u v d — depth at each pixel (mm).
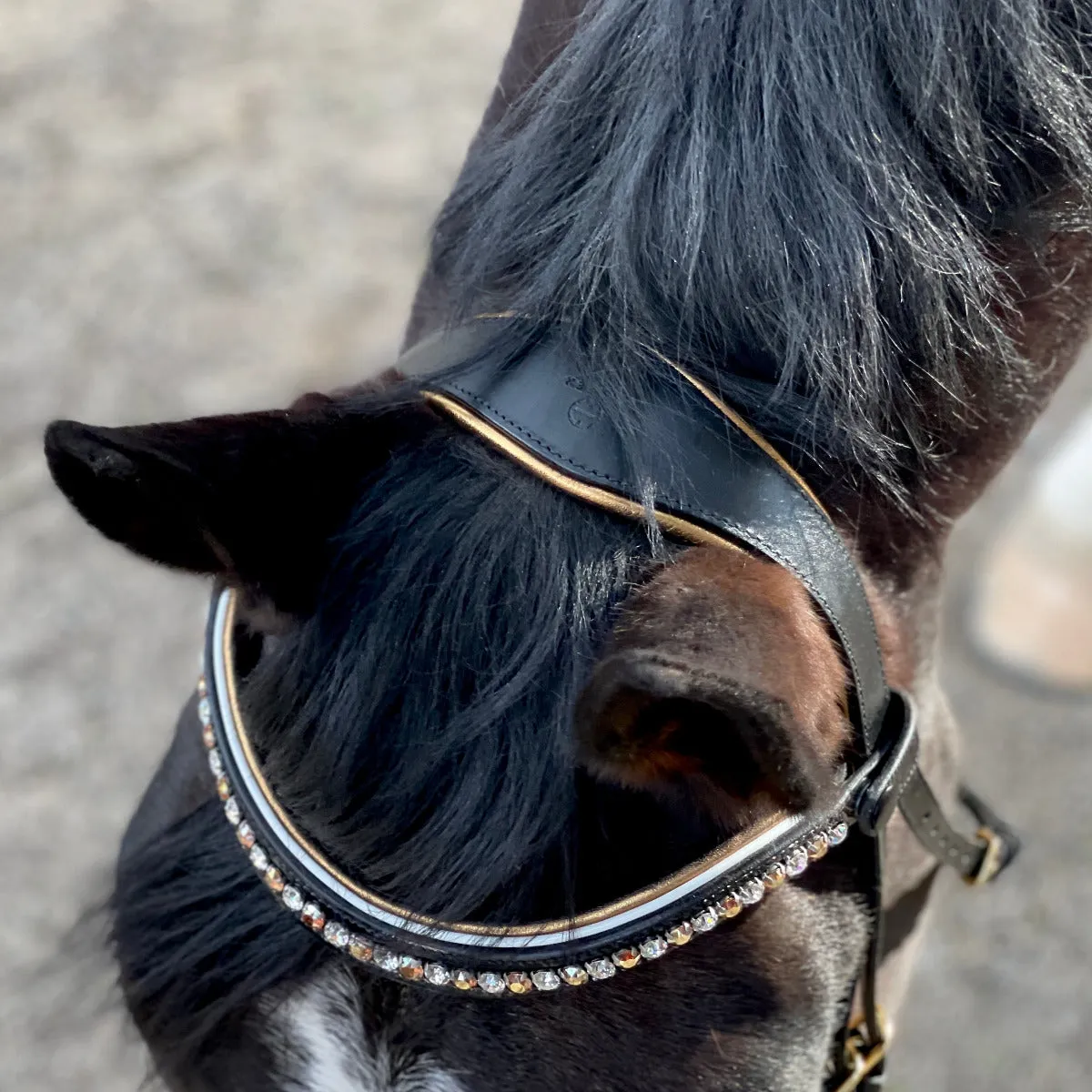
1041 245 770
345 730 629
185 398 2398
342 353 2475
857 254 678
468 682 616
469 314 745
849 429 688
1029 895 1863
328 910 637
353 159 3021
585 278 678
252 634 735
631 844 626
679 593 575
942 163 719
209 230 2799
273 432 650
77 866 1812
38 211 2834
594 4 774
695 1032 640
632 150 692
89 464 594
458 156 3049
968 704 2049
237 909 672
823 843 667
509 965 619
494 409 661
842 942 713
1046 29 741
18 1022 1649
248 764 675
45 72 3271
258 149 3041
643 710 500
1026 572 2061
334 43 3469
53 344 2520
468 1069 629
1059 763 1992
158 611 2135
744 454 660
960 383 747
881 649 730
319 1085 652
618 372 653
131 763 1943
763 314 682
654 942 627
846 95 688
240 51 3402
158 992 692
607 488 630
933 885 1093
